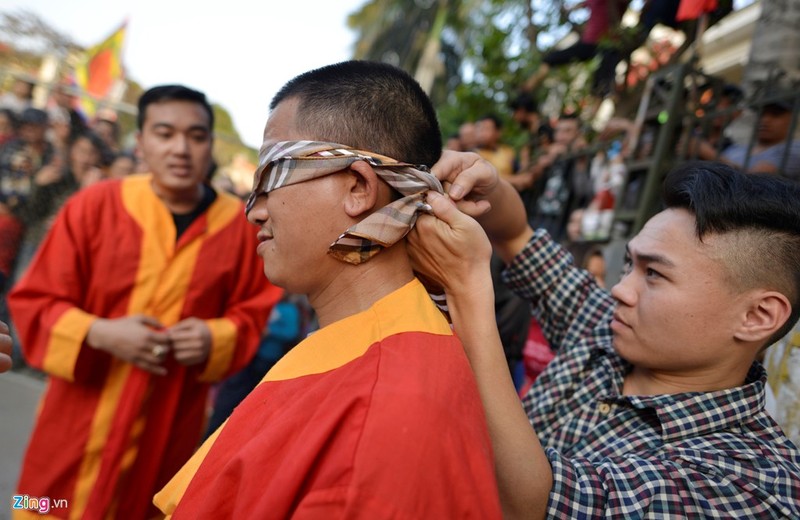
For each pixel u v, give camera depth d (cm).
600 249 270
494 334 101
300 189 95
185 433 224
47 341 203
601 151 349
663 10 364
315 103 98
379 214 94
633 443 111
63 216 217
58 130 488
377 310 93
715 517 95
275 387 96
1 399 393
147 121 216
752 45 321
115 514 208
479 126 396
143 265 216
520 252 151
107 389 209
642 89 397
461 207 113
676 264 107
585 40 408
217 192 238
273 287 240
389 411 78
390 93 99
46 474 206
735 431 108
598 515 97
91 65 710
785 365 143
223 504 86
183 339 208
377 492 75
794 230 103
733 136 323
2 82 515
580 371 132
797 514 95
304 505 76
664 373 116
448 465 79
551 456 103
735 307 105
